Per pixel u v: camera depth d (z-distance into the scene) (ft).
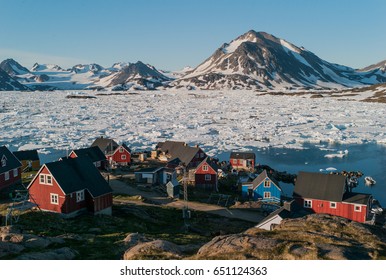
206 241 100.89
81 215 124.47
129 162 225.56
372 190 196.24
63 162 128.57
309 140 339.57
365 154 285.43
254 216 144.05
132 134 361.71
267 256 61.52
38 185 125.59
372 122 440.45
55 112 561.02
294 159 268.82
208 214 142.82
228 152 289.12
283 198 167.12
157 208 144.97
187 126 412.77
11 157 166.50
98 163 206.08
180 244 93.30
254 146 311.27
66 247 78.69
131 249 74.08
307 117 481.05
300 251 62.34
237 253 63.52
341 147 313.32
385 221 147.02
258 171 223.30
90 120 465.06
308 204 148.05
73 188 122.52
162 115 524.11
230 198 168.04
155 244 74.74
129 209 135.85
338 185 146.82
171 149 245.04
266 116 507.71
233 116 510.99
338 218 85.76
